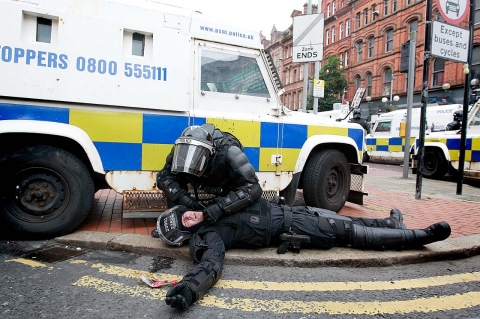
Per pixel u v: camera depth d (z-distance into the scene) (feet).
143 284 8.32
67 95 10.46
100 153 11.00
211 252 8.59
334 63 110.73
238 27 13.09
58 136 10.71
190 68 12.16
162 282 8.32
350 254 10.39
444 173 31.96
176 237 9.72
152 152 11.57
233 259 9.81
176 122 11.84
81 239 10.55
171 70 11.68
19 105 10.17
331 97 111.75
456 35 19.94
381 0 104.68
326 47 132.26
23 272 8.63
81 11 10.78
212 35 12.48
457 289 8.85
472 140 28.22
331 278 9.24
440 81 87.35
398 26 98.48
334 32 129.08
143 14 11.54
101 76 10.81
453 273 9.94
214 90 12.62
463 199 20.25
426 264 10.64
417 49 92.94
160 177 10.43
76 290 7.86
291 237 10.02
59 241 10.63
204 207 10.34
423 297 8.33
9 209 10.37
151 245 10.23
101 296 7.65
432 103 77.15
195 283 7.29
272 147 13.33
